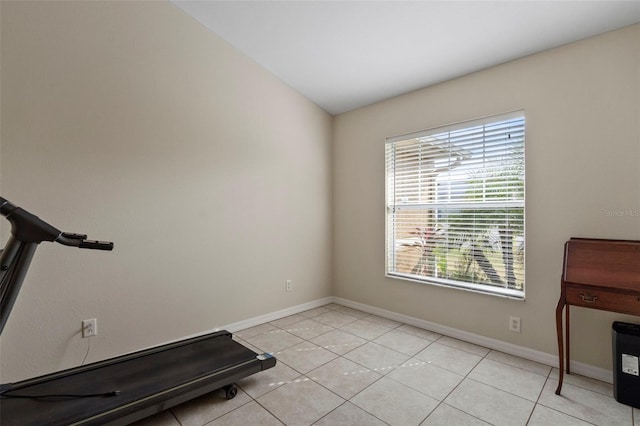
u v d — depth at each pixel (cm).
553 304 227
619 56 200
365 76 303
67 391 165
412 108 312
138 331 239
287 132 339
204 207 275
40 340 199
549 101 227
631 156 197
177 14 256
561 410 177
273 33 267
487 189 262
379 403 184
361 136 358
